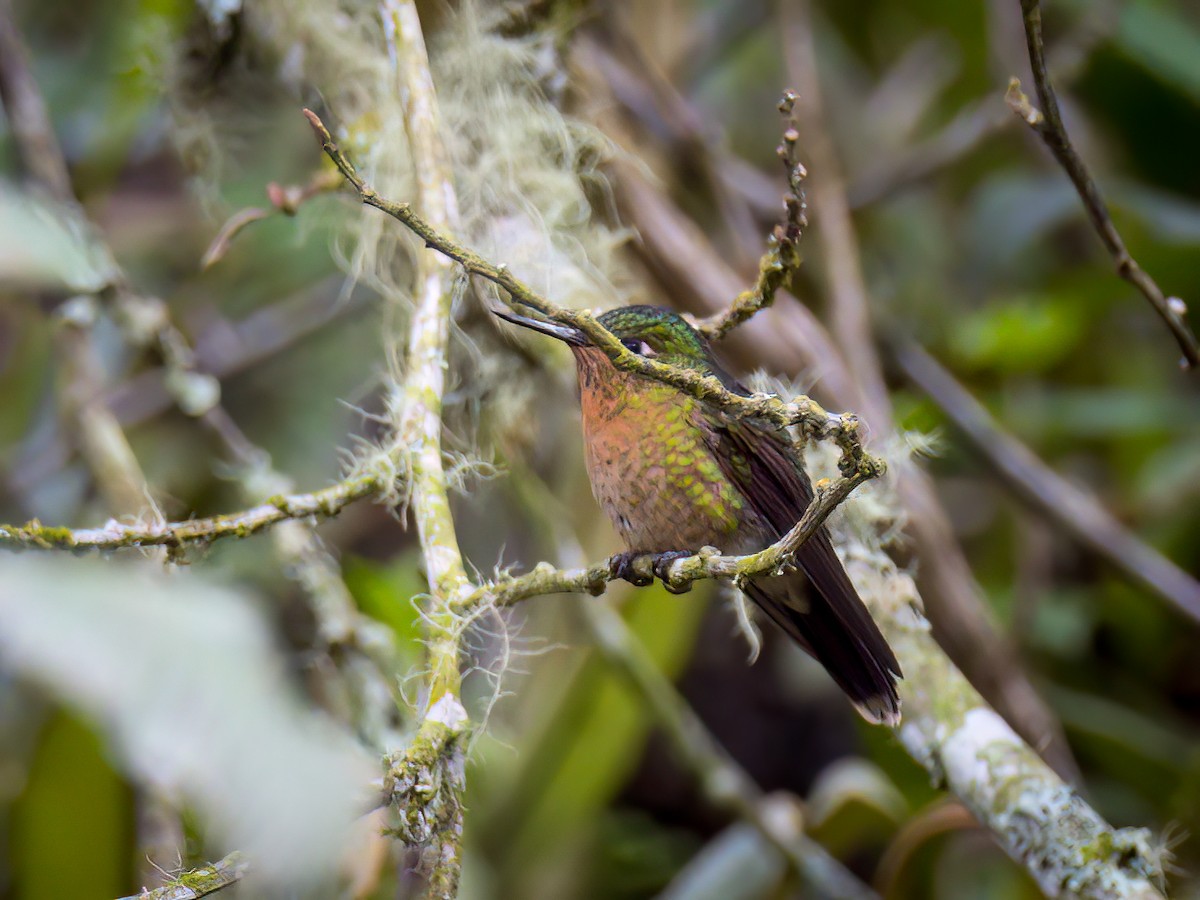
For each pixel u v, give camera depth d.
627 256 5.96
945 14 9.48
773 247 4.02
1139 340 8.86
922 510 5.90
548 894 6.47
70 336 6.02
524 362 5.55
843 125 10.66
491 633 4.06
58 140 8.81
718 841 7.23
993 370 7.92
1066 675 8.16
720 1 9.91
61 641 1.65
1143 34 8.34
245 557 5.81
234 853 2.91
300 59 5.68
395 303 5.38
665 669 7.08
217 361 8.55
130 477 6.07
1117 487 8.62
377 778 3.01
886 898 6.14
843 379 6.07
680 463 4.80
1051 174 9.34
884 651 4.35
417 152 4.58
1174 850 6.24
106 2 8.66
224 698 1.70
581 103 5.93
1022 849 4.38
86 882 5.12
